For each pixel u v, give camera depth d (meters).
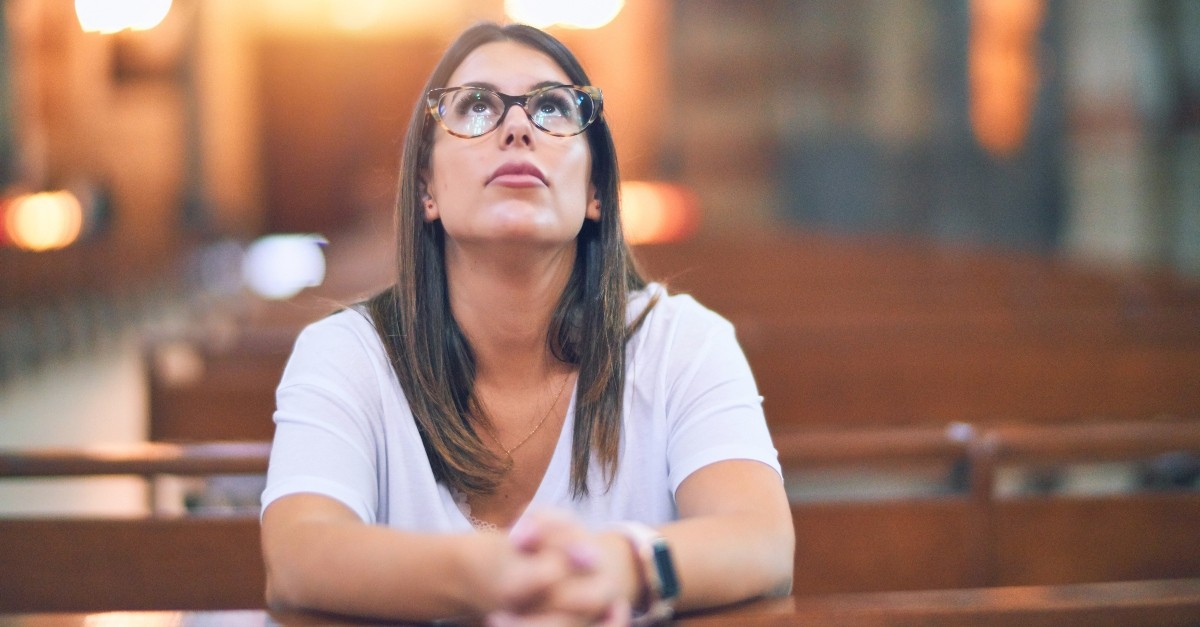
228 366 3.70
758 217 19.78
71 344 8.50
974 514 2.04
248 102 20.00
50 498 4.19
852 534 2.04
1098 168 10.70
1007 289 5.84
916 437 2.07
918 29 16.19
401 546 1.10
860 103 18.22
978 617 1.09
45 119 11.64
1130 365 3.65
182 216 15.71
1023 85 12.45
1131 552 2.06
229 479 2.84
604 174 1.51
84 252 9.61
